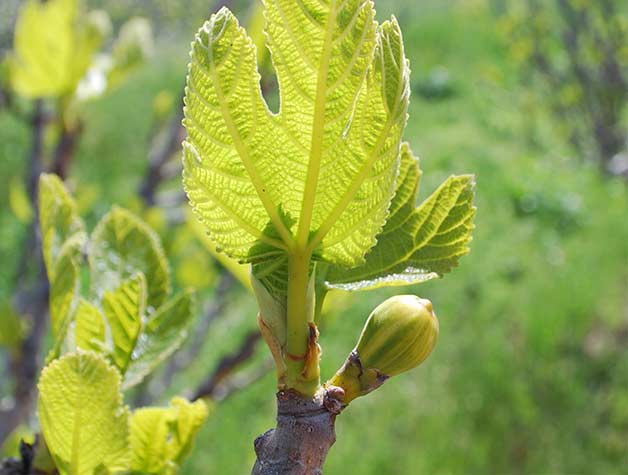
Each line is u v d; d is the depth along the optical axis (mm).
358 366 189
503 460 1322
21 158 2203
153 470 226
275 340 183
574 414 1393
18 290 537
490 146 2412
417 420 1393
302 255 178
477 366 1507
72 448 186
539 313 1646
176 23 1107
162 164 605
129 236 244
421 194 2146
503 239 1972
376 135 171
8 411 445
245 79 168
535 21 1329
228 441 1380
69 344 219
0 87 516
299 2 163
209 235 176
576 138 1353
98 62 500
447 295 1730
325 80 167
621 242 1937
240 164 172
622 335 1586
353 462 1316
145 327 236
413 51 3057
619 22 1229
